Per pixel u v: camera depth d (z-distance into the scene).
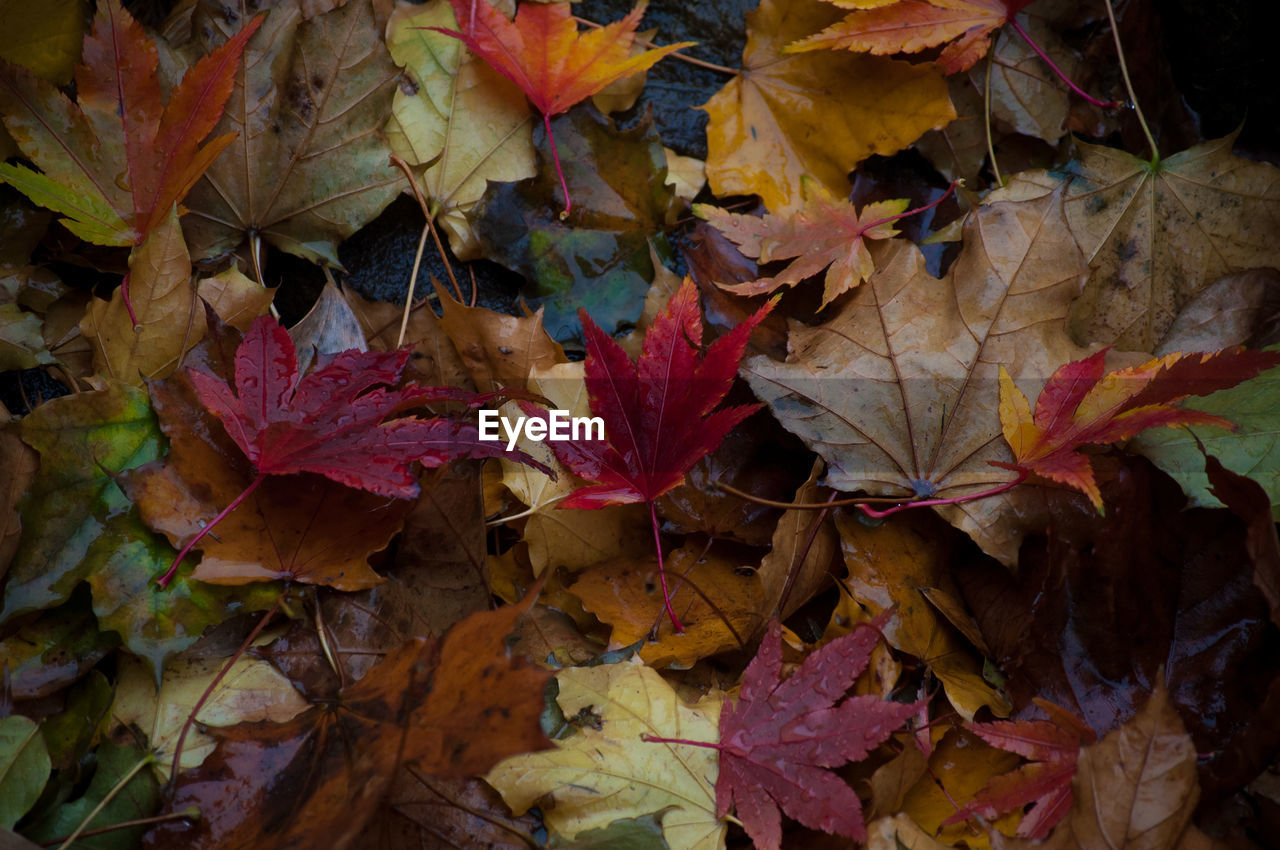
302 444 0.55
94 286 0.60
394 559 0.57
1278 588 0.54
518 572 0.60
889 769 0.55
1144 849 0.53
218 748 0.54
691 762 0.55
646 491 0.58
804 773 0.54
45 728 0.55
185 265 0.58
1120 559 0.57
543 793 0.55
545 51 0.60
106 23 0.58
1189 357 0.57
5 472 0.56
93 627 0.56
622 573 0.60
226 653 0.56
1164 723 0.53
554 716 0.56
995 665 0.59
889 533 0.60
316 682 0.56
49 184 0.57
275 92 0.60
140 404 0.57
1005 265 0.60
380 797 0.51
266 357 0.56
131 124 0.58
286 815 0.53
